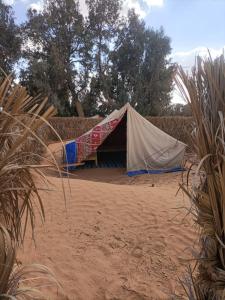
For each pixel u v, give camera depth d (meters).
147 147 12.58
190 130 2.26
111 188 7.33
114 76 37.69
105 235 5.11
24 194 1.95
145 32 37.66
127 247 4.77
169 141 12.64
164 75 36.88
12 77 1.80
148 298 3.62
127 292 3.73
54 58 34.56
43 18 36.50
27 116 1.81
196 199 2.09
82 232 5.16
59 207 6.02
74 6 37.00
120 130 16.77
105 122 14.44
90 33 37.66
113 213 5.95
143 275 4.07
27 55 35.25
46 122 1.74
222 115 1.89
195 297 2.34
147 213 5.95
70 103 36.88
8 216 1.92
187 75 2.09
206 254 2.09
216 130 1.94
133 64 37.62
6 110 1.72
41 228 5.13
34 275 3.72
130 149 12.54
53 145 11.33
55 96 33.59
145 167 12.55
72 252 4.52
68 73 35.56
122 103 36.91
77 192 6.83
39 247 4.57
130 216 5.84
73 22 37.28
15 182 1.84
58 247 4.62
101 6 37.75
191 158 2.27
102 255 4.52
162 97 37.34
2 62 32.84
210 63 2.00
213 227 2.02
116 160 15.42
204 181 2.07
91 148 13.75
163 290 3.76
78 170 13.70
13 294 1.82
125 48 37.56
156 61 37.38
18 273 1.93
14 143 1.70
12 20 33.75
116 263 4.33
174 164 12.55
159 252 4.62
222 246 1.95
